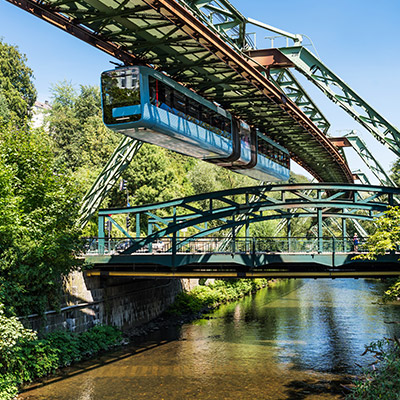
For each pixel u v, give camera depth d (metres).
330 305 42.81
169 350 27.03
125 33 21.34
